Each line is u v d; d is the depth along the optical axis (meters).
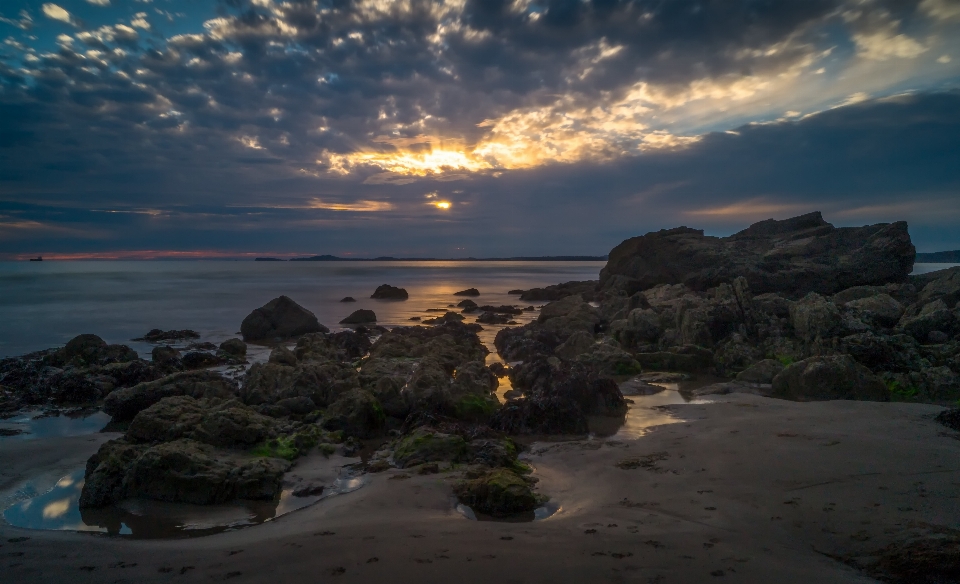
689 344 22.78
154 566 6.96
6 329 34.91
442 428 12.85
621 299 37.81
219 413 11.95
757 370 19.11
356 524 8.13
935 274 37.84
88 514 9.09
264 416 13.39
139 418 11.91
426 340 26.56
